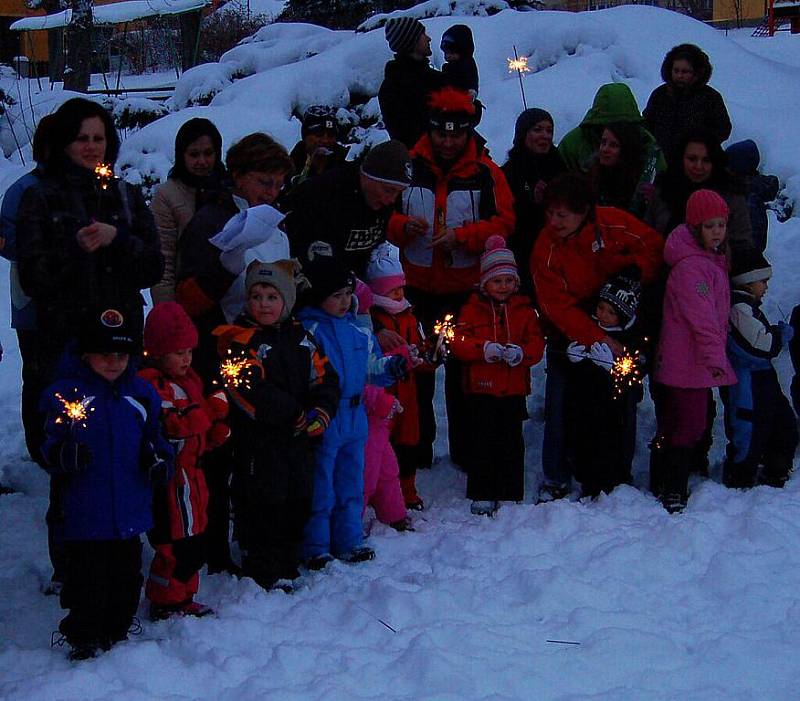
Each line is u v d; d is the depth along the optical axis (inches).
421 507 230.2
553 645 162.4
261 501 183.8
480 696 147.5
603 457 227.8
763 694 149.6
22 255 172.9
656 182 242.4
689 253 221.6
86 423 156.1
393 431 225.1
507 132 381.4
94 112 176.9
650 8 462.3
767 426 230.5
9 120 532.4
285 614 174.9
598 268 227.9
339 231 205.6
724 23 1094.4
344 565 195.5
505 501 229.5
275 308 184.9
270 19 1096.2
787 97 409.1
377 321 219.8
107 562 159.8
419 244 239.0
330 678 150.0
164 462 159.2
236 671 154.5
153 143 406.9
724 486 230.5
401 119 273.7
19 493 233.1
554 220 222.4
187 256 189.8
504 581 183.8
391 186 199.9
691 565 192.5
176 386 173.0
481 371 225.9
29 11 1196.5
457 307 240.5
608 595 179.0
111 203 179.3
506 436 227.9
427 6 498.3
